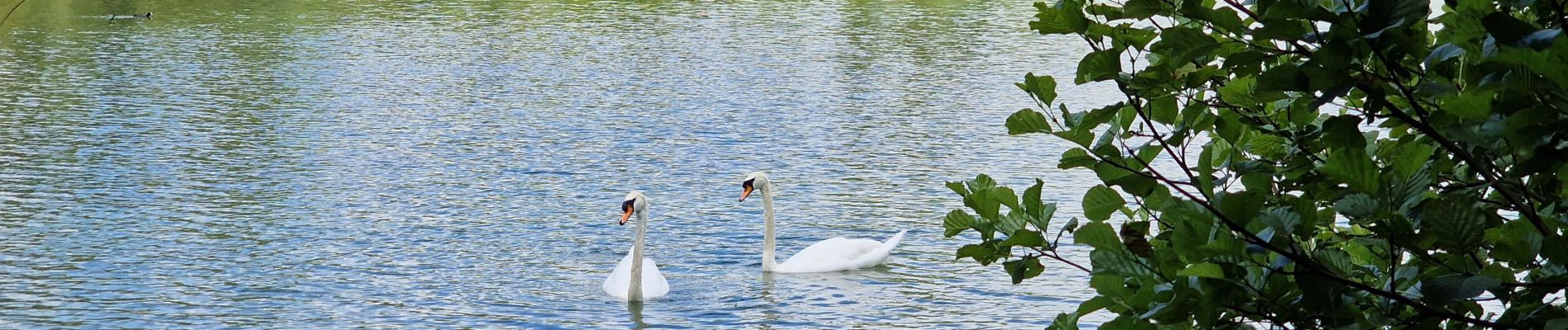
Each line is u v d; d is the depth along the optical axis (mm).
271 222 18672
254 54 37781
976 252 5090
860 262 16906
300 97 30734
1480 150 4211
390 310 14906
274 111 28672
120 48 38188
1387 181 3980
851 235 18875
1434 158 4699
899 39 44156
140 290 15414
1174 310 4164
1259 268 4133
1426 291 3797
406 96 31203
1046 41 44031
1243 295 4176
